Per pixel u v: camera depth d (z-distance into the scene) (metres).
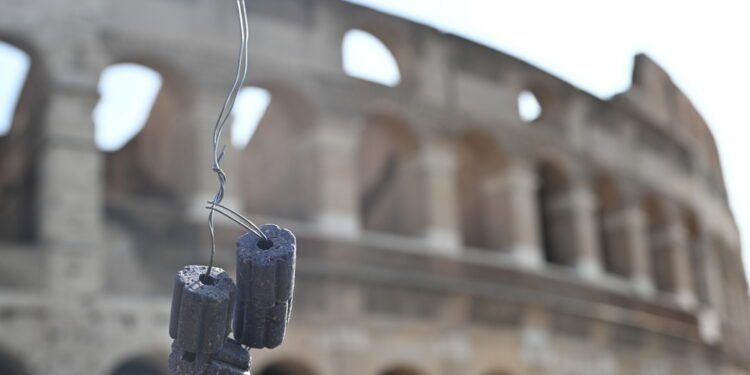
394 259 33.97
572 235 41.62
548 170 42.94
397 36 37.47
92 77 29.53
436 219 35.91
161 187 37.44
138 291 28.55
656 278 48.12
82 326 27.30
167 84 32.44
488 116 39.09
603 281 41.41
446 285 34.84
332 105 34.47
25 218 30.92
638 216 45.28
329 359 31.47
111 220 28.94
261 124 38.59
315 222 33.19
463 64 39.09
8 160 35.03
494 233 39.34
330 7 35.50
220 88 32.16
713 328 50.06
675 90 55.25
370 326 32.69
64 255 27.61
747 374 56.59
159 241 29.44
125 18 30.84
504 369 36.22
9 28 28.89
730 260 57.50
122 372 33.22
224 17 32.88
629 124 46.81
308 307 31.55
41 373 26.47
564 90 43.09
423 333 34.12
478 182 40.56
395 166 40.25
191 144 31.41
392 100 36.22
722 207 56.59
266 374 33.88
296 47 34.25
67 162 28.47
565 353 38.69
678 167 50.03
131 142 41.34
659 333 43.88
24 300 26.75
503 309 36.88
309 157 34.16
